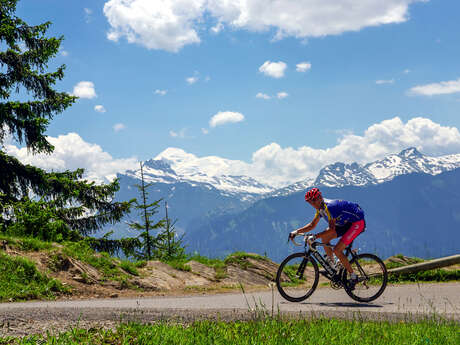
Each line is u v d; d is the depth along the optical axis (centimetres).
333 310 677
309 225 808
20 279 888
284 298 805
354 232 786
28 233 1369
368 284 802
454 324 562
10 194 1997
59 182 2081
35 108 2073
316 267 808
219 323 520
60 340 407
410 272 1269
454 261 1262
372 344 456
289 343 447
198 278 1272
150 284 1097
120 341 425
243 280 1344
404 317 627
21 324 485
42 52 2089
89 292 952
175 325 502
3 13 2047
